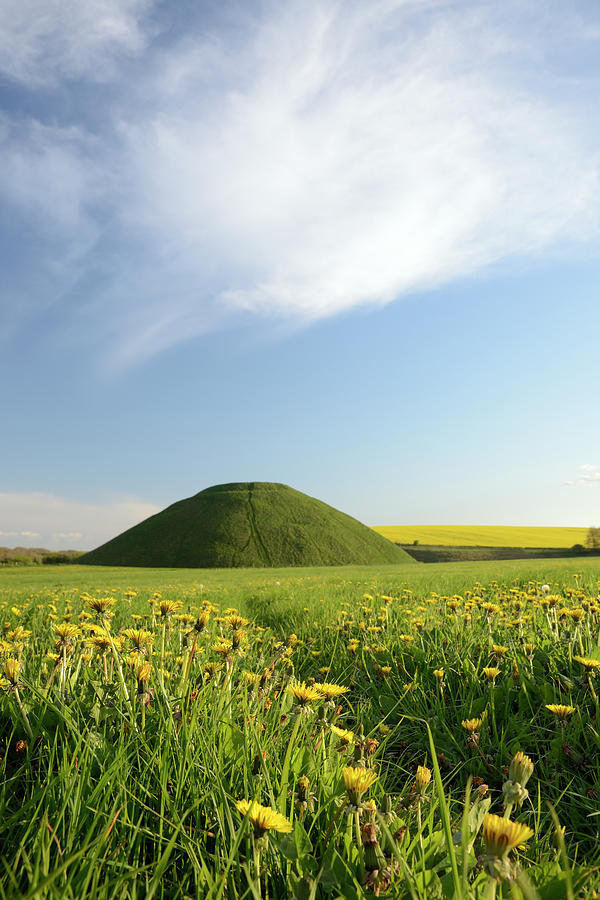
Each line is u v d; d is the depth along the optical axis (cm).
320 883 152
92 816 179
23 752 232
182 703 253
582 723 322
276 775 215
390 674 472
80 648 338
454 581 1642
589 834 245
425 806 224
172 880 166
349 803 159
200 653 390
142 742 225
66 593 1327
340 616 772
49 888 128
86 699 280
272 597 1371
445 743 353
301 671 548
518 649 456
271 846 163
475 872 159
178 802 194
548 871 160
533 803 276
